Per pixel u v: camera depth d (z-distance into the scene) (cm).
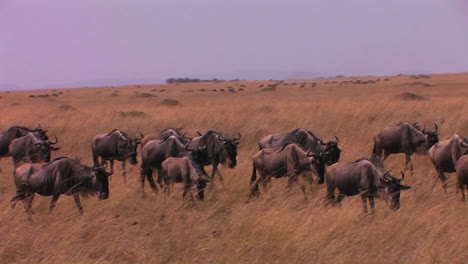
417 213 2875
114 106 11881
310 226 2666
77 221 2919
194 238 2711
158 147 3934
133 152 4266
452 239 2464
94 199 3509
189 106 10294
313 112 7212
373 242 2516
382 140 4506
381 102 7794
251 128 6122
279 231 2634
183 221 3023
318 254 2383
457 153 3509
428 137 4253
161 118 7544
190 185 3481
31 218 3116
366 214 2977
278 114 7319
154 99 16500
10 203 3312
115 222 2973
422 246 2423
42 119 8225
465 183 3256
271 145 4094
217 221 3111
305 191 3669
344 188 3203
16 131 4722
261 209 3048
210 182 3800
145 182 4312
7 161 5191
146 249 2625
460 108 7106
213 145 4050
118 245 2616
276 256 2439
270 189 3666
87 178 3222
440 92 14125
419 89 16112
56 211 3288
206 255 2503
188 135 6275
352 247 2450
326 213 2886
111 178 4200
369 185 3070
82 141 6012
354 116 6575
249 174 4178
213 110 8225
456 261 2289
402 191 3488
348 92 16638
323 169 3384
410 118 6506
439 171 3728
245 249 2528
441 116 6519
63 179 3180
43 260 2417
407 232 2584
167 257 2514
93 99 18500
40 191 3177
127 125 7006
